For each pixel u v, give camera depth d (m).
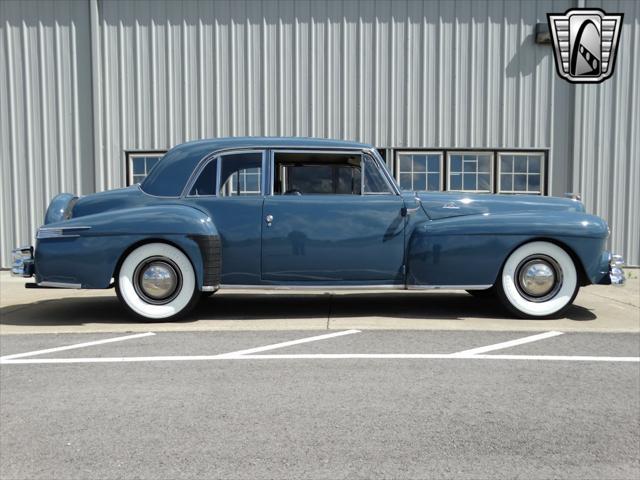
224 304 6.35
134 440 2.67
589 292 7.41
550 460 2.47
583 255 5.25
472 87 9.52
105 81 9.55
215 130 9.55
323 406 3.08
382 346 4.33
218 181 5.38
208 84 9.52
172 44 9.49
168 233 5.11
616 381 3.50
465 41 9.47
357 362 3.89
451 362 3.89
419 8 9.44
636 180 9.62
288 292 7.30
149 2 9.47
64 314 5.81
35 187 9.64
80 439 2.69
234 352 4.16
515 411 3.01
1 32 9.55
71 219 5.24
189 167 5.41
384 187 5.43
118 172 9.63
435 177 9.59
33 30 9.53
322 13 9.43
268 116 9.52
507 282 5.33
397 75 9.48
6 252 9.65
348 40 9.45
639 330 4.91
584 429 2.79
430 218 5.41
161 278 5.21
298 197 5.34
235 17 9.45
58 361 3.95
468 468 2.40
